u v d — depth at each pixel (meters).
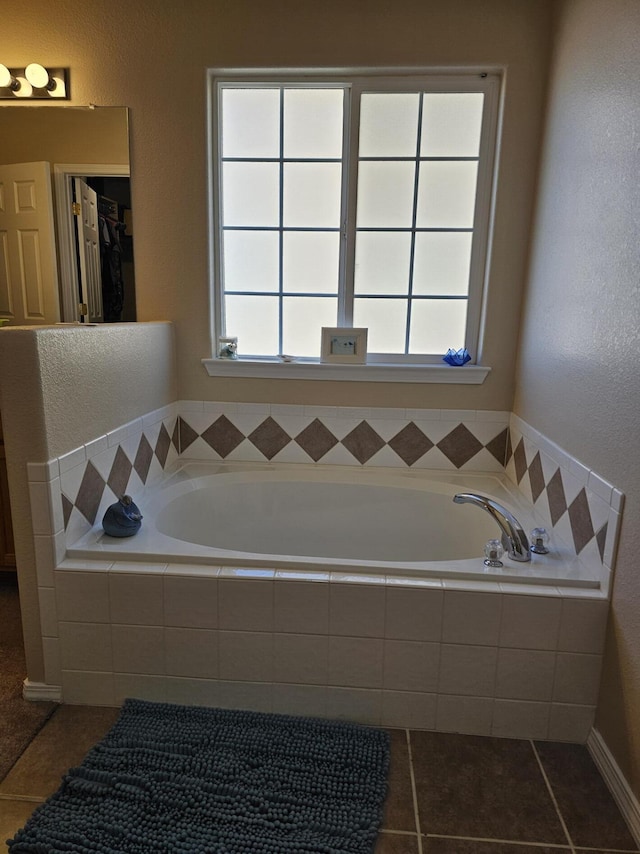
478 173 2.25
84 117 2.23
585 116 1.67
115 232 2.33
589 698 1.55
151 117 2.22
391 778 1.44
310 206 2.37
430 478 2.35
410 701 1.61
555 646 1.53
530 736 1.60
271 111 2.29
